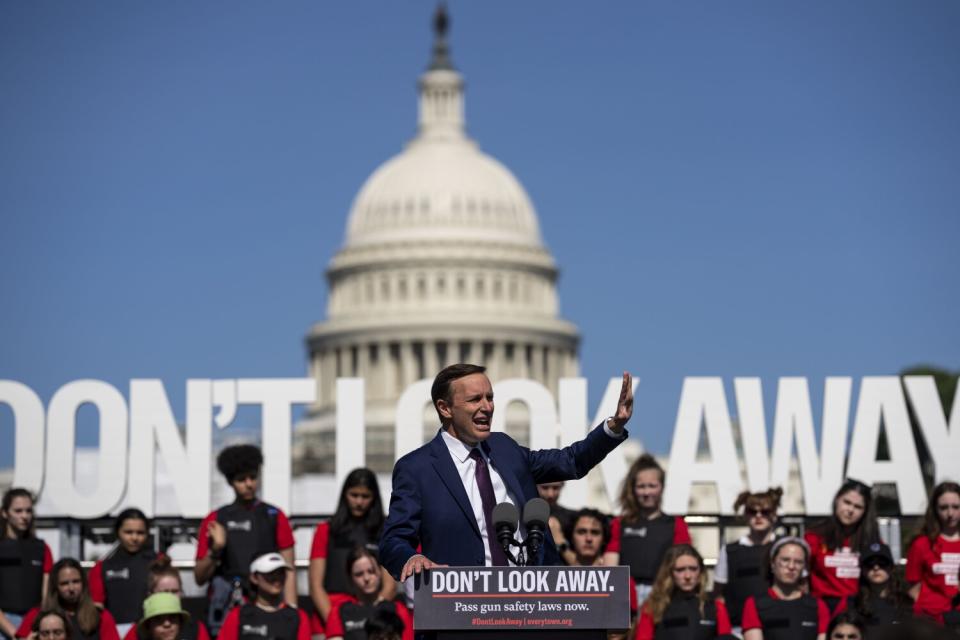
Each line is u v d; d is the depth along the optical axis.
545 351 192.75
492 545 12.24
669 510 36.50
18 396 35.88
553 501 25.23
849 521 22.56
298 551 50.69
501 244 195.50
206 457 36.66
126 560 24.38
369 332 188.62
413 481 12.34
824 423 35.88
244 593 23.39
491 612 10.82
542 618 10.81
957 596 21.53
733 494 36.38
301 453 129.50
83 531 36.97
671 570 21.17
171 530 37.72
